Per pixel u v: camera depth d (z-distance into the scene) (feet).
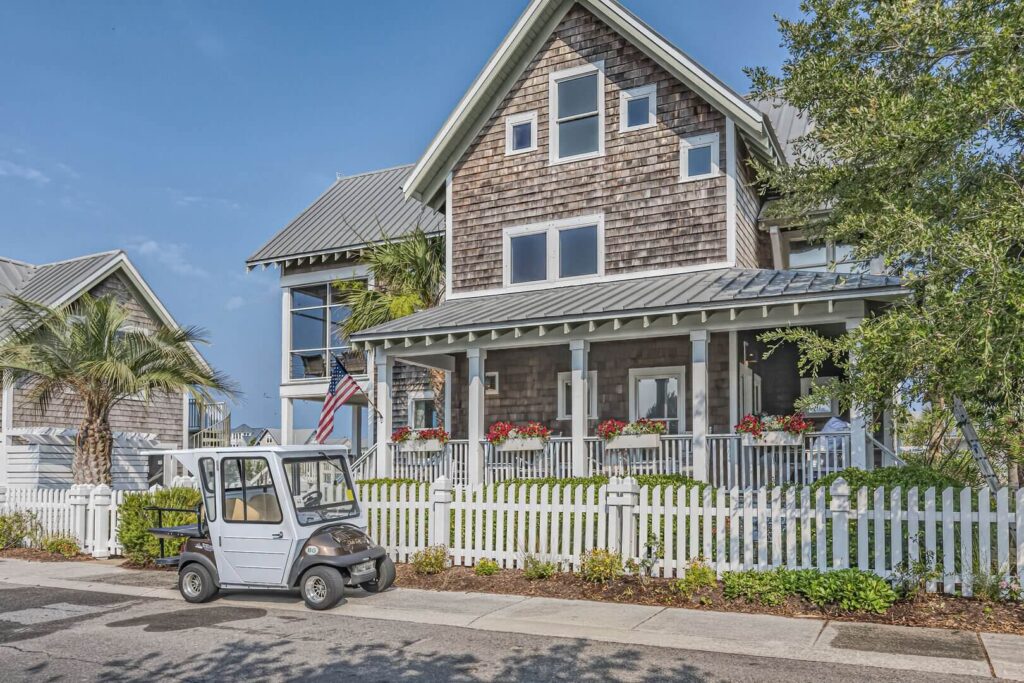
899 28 35.47
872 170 37.70
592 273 60.44
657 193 58.39
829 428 48.01
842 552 31.94
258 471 33.60
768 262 65.05
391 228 78.64
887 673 22.88
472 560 39.42
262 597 35.14
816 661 24.16
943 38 34.81
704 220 56.70
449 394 65.92
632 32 59.00
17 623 30.81
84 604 34.40
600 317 48.55
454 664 24.50
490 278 63.93
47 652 26.45
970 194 33.60
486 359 64.85
